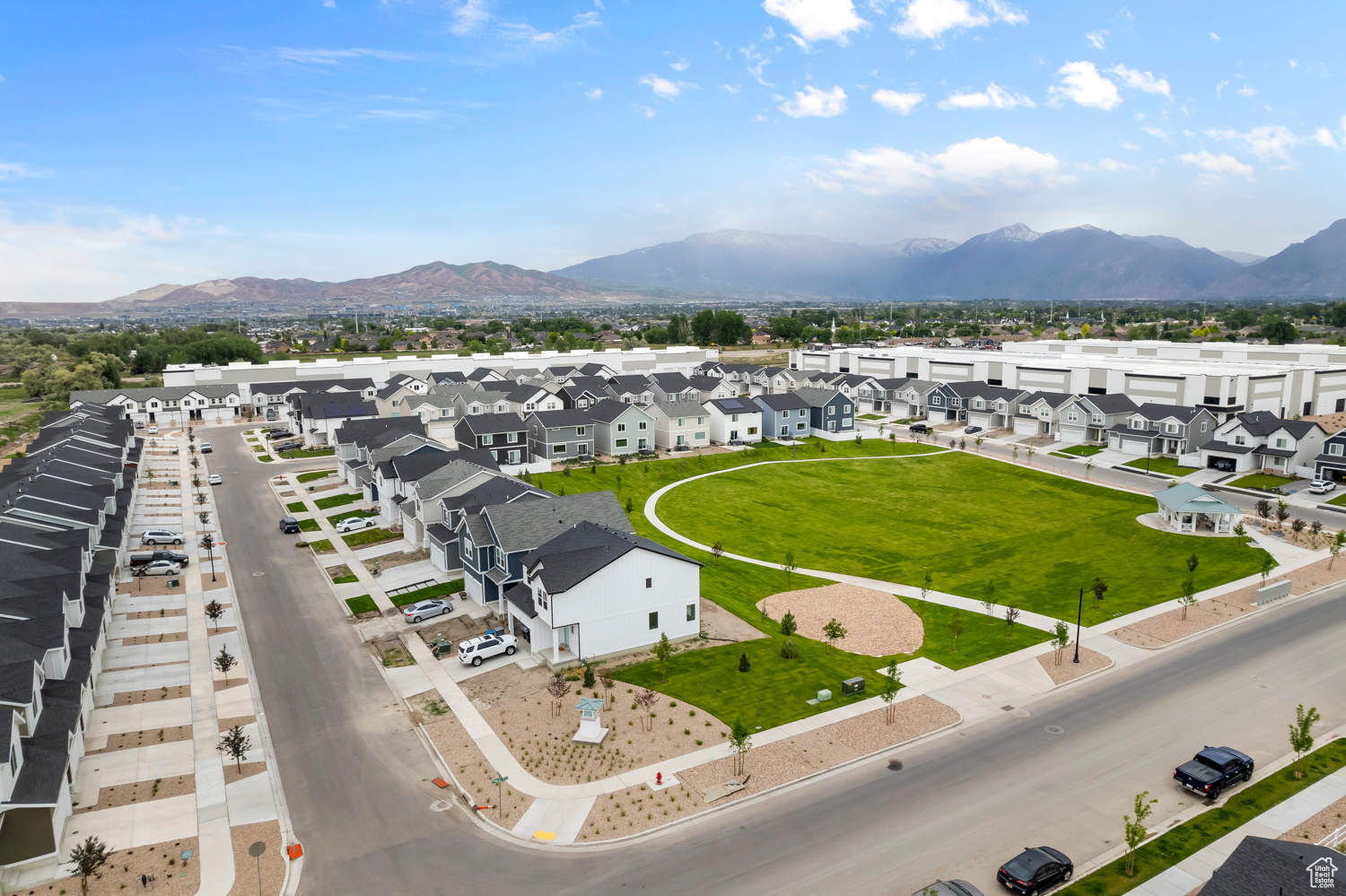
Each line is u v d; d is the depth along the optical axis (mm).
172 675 43406
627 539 49438
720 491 85812
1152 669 43219
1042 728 37156
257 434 119938
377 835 29859
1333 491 79688
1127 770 33656
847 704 39438
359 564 61312
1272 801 31219
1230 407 100250
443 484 64062
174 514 75812
